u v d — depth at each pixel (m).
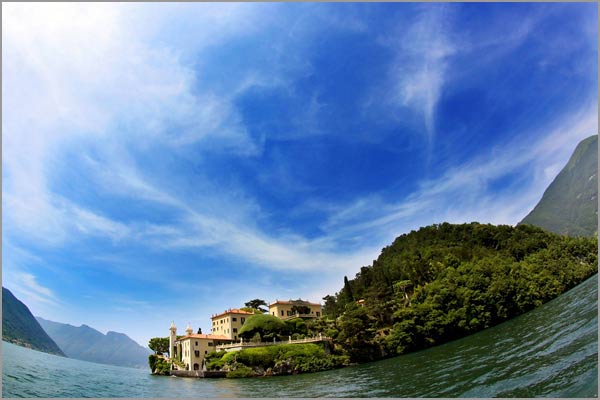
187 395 50.41
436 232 182.88
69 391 51.38
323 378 62.69
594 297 77.06
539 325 67.50
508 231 148.88
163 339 122.44
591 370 32.62
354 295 146.12
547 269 106.06
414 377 48.09
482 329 91.50
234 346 92.12
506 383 34.41
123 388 58.25
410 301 115.12
